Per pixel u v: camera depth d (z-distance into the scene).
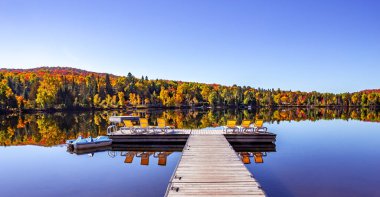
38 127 31.53
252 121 37.56
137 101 99.75
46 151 17.09
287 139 20.80
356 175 11.38
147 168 12.87
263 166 12.84
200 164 10.89
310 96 137.75
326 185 10.18
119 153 16.48
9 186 10.45
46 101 67.19
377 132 24.66
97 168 12.88
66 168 12.95
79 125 33.81
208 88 128.38
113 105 87.94
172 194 7.64
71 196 9.38
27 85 94.44
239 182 8.65
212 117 49.28
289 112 74.31
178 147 18.50
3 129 29.55
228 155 12.53
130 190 9.87
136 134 19.41
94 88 91.19
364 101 128.38
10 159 14.89
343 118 45.47
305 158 14.42
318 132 24.81
